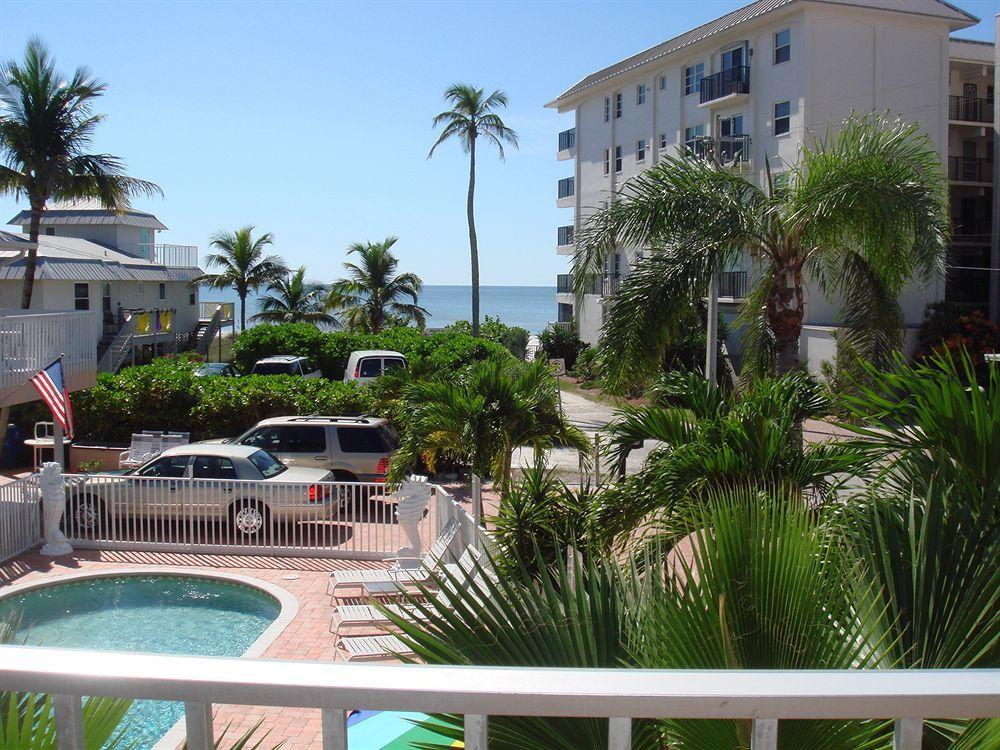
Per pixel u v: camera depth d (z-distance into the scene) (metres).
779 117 37.22
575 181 55.00
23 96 33.91
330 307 59.59
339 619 10.62
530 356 55.31
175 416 22.11
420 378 20.81
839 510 4.78
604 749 3.04
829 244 12.83
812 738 2.90
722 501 3.49
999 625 3.35
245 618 11.77
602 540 7.20
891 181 12.05
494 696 1.60
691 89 43.25
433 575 3.44
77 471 20.89
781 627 3.21
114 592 12.79
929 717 1.64
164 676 1.65
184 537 14.52
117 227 48.28
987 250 39.28
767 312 13.32
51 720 2.10
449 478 20.77
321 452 17.84
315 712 7.95
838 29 35.53
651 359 12.65
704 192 12.86
